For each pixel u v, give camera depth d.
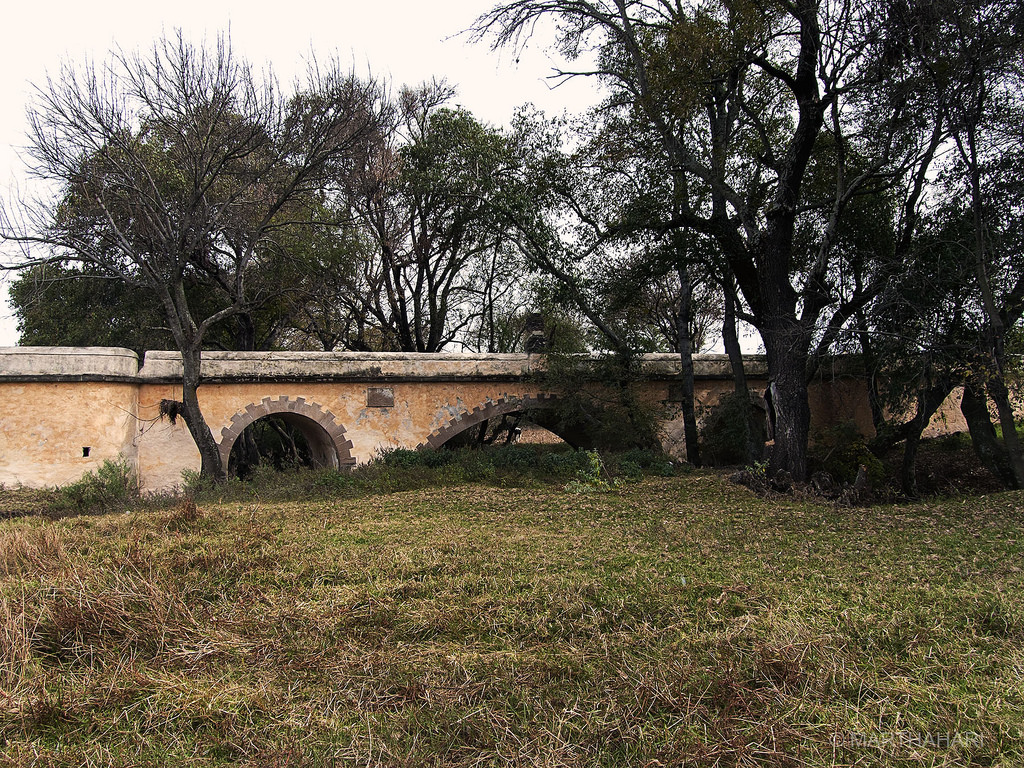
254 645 4.82
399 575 6.34
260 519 9.23
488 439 24.77
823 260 13.59
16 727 3.79
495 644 4.82
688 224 14.47
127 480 14.30
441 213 23.73
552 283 18.73
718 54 12.62
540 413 19.69
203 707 3.95
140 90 14.72
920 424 14.81
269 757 3.51
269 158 16.34
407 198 23.61
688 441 18.34
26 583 5.67
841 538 8.24
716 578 6.27
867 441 17.27
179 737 3.73
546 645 4.80
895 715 3.71
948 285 13.39
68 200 15.69
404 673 4.35
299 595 5.82
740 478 13.30
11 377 14.84
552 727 3.68
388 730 3.75
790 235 14.00
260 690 4.17
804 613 5.22
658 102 13.61
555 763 3.37
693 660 4.41
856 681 4.10
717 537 8.27
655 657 4.52
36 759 3.44
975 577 6.28
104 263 14.91
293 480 14.30
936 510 10.30
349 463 17.62
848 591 5.79
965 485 15.62
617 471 14.80
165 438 16.44
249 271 21.70
